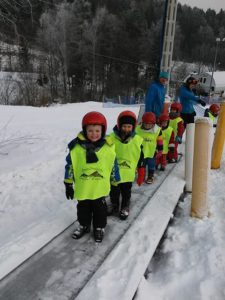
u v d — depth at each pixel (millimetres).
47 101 29078
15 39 9383
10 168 6770
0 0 7988
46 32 40406
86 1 50719
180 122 6898
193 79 8102
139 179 4402
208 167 4340
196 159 4332
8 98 28172
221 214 4609
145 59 53438
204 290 3088
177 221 4527
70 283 3012
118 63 51719
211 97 39281
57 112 17984
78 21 47406
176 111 6953
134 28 55094
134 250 3479
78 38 47344
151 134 5344
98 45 48656
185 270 3424
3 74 33875
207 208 4496
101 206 3639
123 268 3189
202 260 3547
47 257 3361
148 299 3047
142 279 3254
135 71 52875
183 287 3201
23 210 5363
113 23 50656
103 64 49719
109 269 3172
